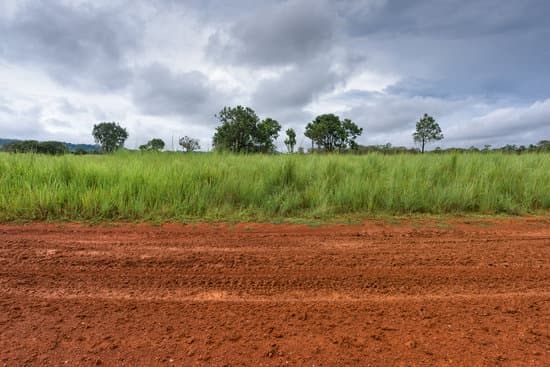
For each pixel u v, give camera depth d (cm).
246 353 188
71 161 692
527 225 476
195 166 689
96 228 439
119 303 244
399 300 253
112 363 179
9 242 376
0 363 176
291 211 550
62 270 302
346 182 618
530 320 224
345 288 274
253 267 314
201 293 263
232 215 517
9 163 649
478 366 179
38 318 222
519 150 1079
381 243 391
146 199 539
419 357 186
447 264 325
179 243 382
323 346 195
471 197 578
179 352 188
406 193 577
